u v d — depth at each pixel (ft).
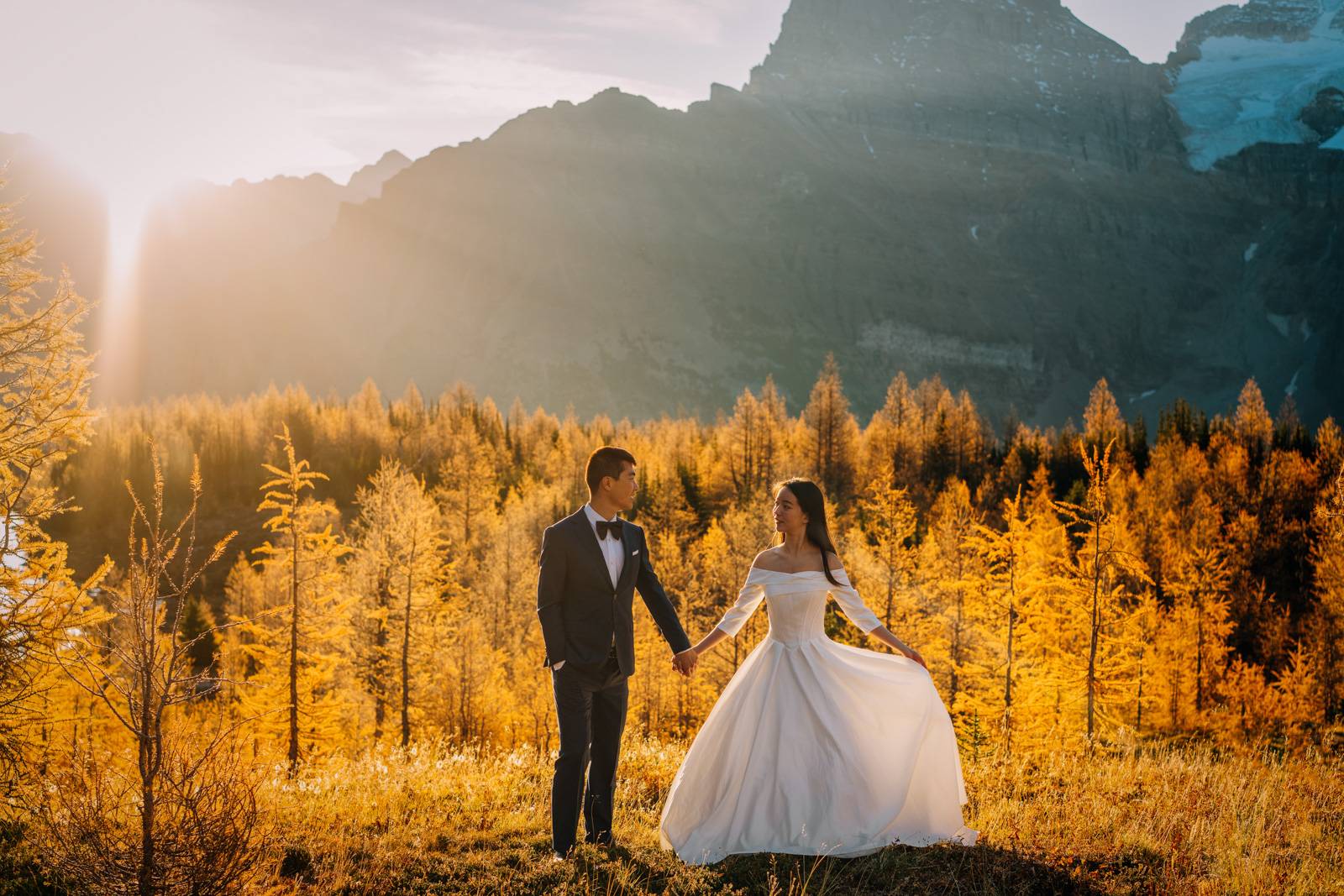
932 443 318.45
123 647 14.25
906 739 17.70
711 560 156.35
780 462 277.23
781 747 17.44
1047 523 138.10
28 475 26.02
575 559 17.53
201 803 14.01
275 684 63.31
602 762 18.11
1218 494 189.06
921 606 98.99
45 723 22.15
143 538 14.20
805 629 18.28
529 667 120.37
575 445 353.51
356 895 15.08
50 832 15.49
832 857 16.43
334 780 23.54
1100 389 350.64
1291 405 329.93
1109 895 15.16
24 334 25.45
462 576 179.52
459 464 254.27
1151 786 21.66
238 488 364.38
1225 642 140.97
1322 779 22.89
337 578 71.97
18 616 22.61
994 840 17.57
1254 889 15.19
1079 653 85.05
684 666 18.10
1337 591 105.40
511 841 17.98
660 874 16.03
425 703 100.99
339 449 395.34
